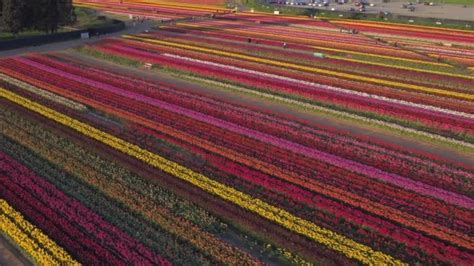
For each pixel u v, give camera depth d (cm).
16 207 2430
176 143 3297
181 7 10262
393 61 5728
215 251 2144
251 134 3453
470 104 4234
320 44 6625
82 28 7275
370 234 2295
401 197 2655
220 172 2892
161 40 6688
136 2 10894
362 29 7725
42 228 2262
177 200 2550
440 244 2219
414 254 2156
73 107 3928
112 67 5300
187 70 5162
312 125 3659
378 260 2105
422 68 5450
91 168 2891
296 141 3362
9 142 3228
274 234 2248
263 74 5044
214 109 3941
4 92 4250
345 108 4112
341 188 2731
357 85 4750
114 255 2109
